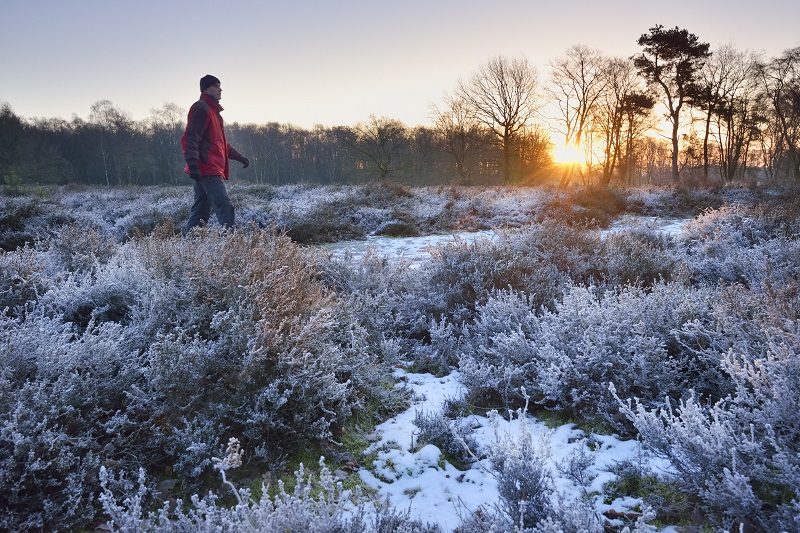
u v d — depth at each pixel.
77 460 2.34
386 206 15.43
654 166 97.81
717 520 2.12
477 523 2.10
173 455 2.64
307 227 11.12
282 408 2.90
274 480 2.58
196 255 3.59
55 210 11.79
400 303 4.94
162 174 85.25
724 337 3.01
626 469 2.48
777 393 2.16
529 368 3.50
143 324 3.27
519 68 48.66
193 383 2.71
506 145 50.84
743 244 7.24
